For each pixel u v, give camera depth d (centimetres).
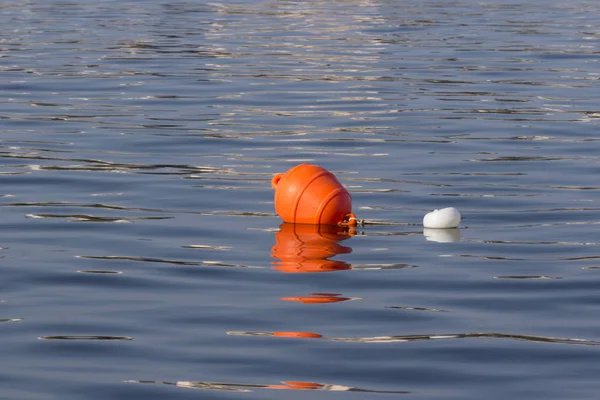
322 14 5809
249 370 1048
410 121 2656
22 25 5128
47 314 1222
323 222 1662
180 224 1666
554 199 1844
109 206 1789
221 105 2912
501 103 2927
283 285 1338
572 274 1384
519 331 1162
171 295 1296
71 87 3225
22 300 1277
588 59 3853
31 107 2862
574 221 1688
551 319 1205
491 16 5625
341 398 978
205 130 2534
